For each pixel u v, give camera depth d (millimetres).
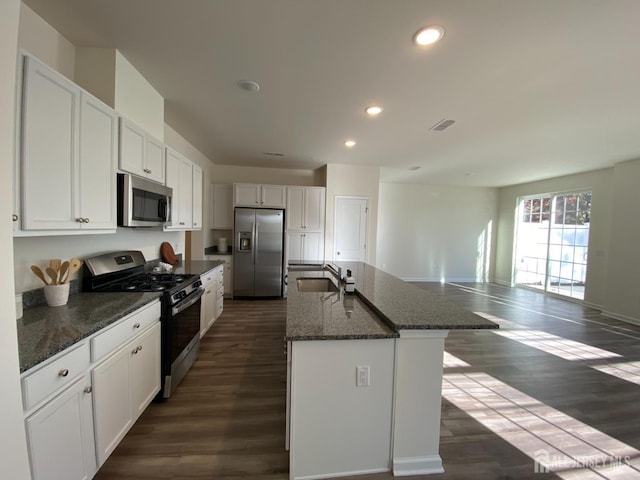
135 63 2086
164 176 2555
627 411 2127
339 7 1491
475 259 7387
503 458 1660
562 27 1575
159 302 2006
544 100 2475
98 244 2148
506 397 2293
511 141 3605
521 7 1439
